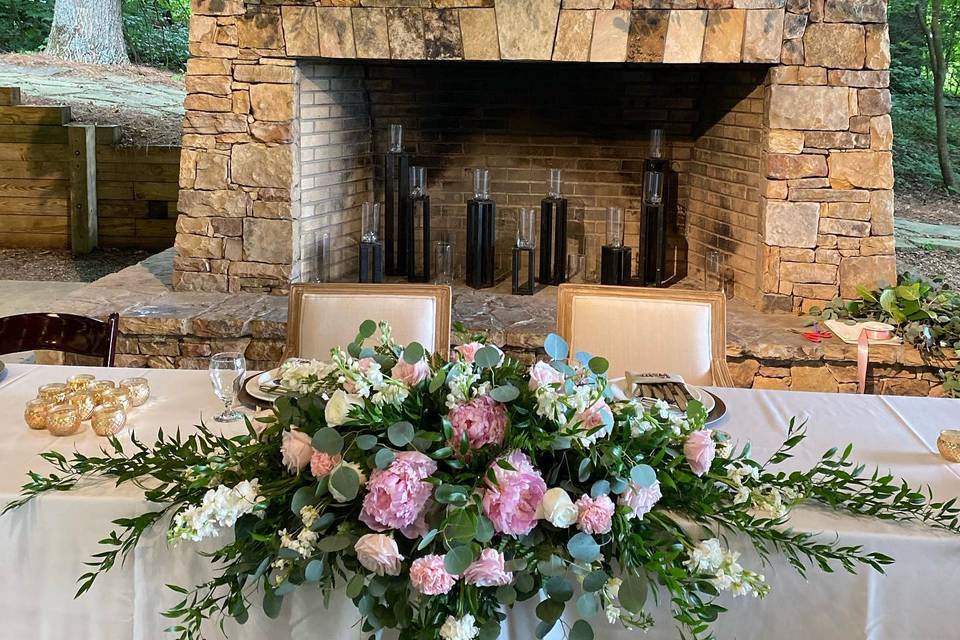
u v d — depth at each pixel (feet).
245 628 5.11
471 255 14.99
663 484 4.84
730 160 14.38
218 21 13.33
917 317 12.08
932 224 15.38
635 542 4.61
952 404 7.25
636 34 12.80
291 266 13.84
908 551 4.96
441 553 4.53
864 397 7.40
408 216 15.46
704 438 4.86
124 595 5.22
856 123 12.77
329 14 13.12
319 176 14.64
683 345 8.53
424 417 4.78
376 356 5.17
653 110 15.75
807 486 5.08
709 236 15.24
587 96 15.85
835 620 5.07
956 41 15.06
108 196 19.79
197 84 13.51
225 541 5.09
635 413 4.91
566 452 4.71
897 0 15.29
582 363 5.32
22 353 14.15
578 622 4.62
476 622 4.53
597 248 16.47
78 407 6.28
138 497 5.17
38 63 21.94
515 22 12.91
